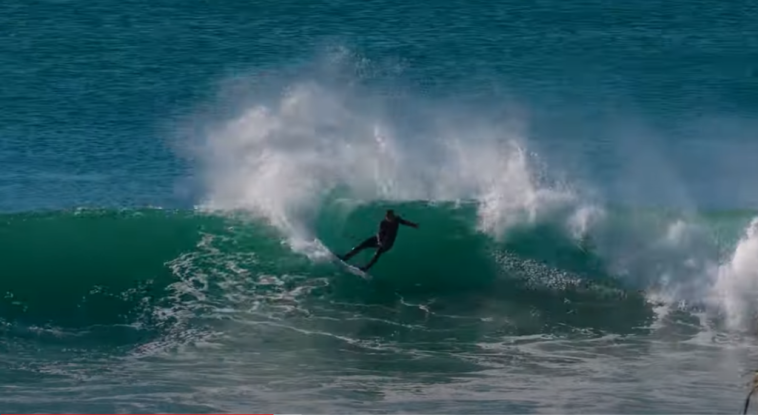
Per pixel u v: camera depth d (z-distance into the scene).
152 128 113.69
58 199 95.62
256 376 62.44
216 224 79.19
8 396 58.72
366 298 73.88
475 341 68.44
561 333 69.81
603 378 62.56
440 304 73.31
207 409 57.28
